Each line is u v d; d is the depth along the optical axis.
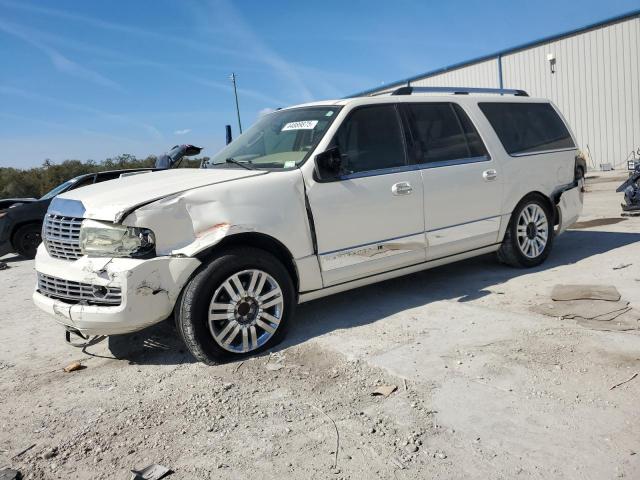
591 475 2.44
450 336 4.20
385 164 4.89
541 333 4.08
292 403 3.35
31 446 3.12
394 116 5.09
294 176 4.36
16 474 2.79
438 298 5.24
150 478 2.68
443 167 5.22
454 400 3.20
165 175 4.68
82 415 3.46
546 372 3.45
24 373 4.32
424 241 5.07
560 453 2.62
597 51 21.09
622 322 4.16
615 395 3.11
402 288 5.69
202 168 5.16
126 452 2.97
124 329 3.82
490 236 5.66
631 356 3.57
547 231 6.21
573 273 5.73
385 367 3.73
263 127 5.36
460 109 5.61
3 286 8.33
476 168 5.47
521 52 23.55
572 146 6.61
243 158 5.00
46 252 4.43
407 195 4.91
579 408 3.00
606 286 5.07
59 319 4.10
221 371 3.92
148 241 3.80
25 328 5.64
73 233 4.08
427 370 3.63
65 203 4.29
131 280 3.72
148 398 3.61
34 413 3.56
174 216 3.87
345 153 4.68
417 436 2.87
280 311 4.25
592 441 2.69
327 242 4.48
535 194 6.06
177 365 4.13
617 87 20.72
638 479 2.40
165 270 3.80
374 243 4.75
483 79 25.25
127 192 4.09
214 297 3.92
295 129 4.90
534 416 2.96
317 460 2.73
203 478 2.66
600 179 17.56
